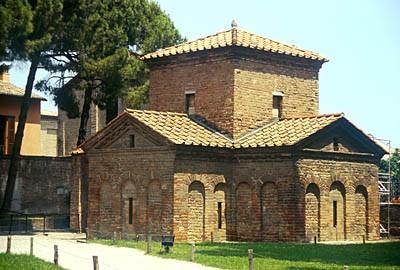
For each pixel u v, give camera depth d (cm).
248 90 3844
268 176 3503
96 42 4441
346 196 3656
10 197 4497
